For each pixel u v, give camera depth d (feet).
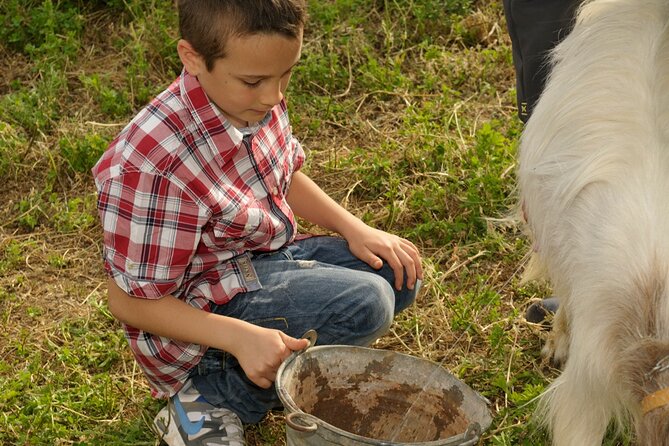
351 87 15.76
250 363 8.38
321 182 13.70
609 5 8.82
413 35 16.78
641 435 6.61
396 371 8.56
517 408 9.68
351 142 14.62
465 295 11.46
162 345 9.04
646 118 7.87
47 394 9.82
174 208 8.50
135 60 16.22
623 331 7.16
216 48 8.02
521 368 10.55
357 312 9.20
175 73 16.16
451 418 8.39
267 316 9.18
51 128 14.79
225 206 8.80
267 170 9.33
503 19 16.97
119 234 8.55
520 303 11.57
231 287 9.15
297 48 8.20
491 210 12.70
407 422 8.72
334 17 16.87
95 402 9.91
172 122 8.54
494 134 13.56
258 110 8.46
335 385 8.66
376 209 13.21
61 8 17.63
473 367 10.52
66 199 13.47
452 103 15.11
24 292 11.84
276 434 9.71
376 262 9.93
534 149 8.75
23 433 9.53
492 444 9.43
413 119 14.66
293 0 8.05
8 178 13.84
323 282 9.26
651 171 7.58
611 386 7.32
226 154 8.75
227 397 9.25
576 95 8.39
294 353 8.23
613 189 7.67
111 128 14.73
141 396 10.18
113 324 11.26
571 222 7.98
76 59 16.33
